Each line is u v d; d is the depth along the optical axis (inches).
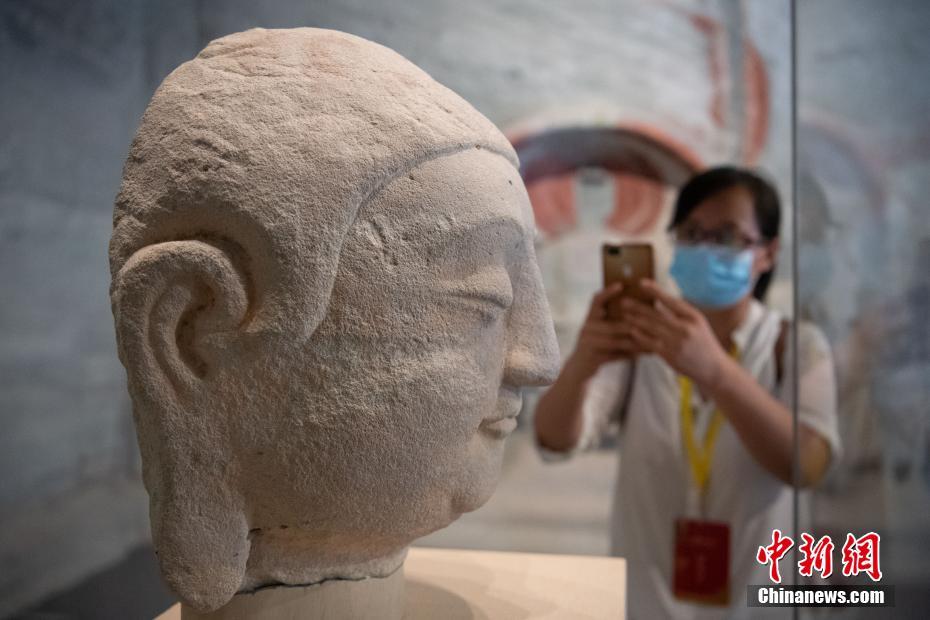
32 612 72.8
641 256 77.2
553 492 83.5
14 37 70.5
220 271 32.4
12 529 71.0
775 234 78.8
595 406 80.4
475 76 82.7
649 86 82.4
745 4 81.5
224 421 33.9
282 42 37.7
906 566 47.5
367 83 36.1
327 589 38.9
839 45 52.8
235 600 37.7
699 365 74.7
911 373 46.6
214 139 33.8
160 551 34.6
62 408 76.8
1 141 69.4
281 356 33.1
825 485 58.9
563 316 82.7
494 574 54.8
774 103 81.7
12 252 70.9
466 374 36.2
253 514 35.8
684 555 79.2
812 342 60.0
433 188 35.0
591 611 48.0
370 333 33.8
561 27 82.4
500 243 37.3
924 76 45.6
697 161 82.1
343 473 34.6
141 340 33.3
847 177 53.2
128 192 35.7
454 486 38.2
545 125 82.7
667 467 79.4
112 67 82.2
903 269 47.0
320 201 32.8
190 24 82.3
